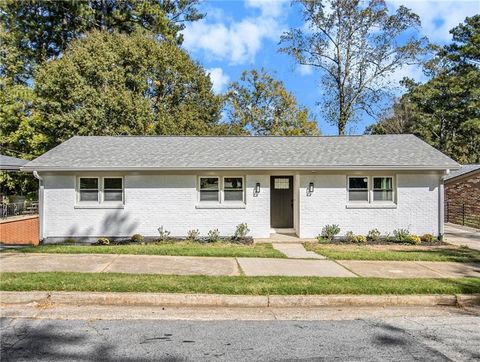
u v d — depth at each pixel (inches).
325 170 540.1
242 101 1360.7
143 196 547.5
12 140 939.3
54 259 354.9
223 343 187.2
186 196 549.3
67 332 199.2
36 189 993.5
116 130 904.9
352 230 550.0
